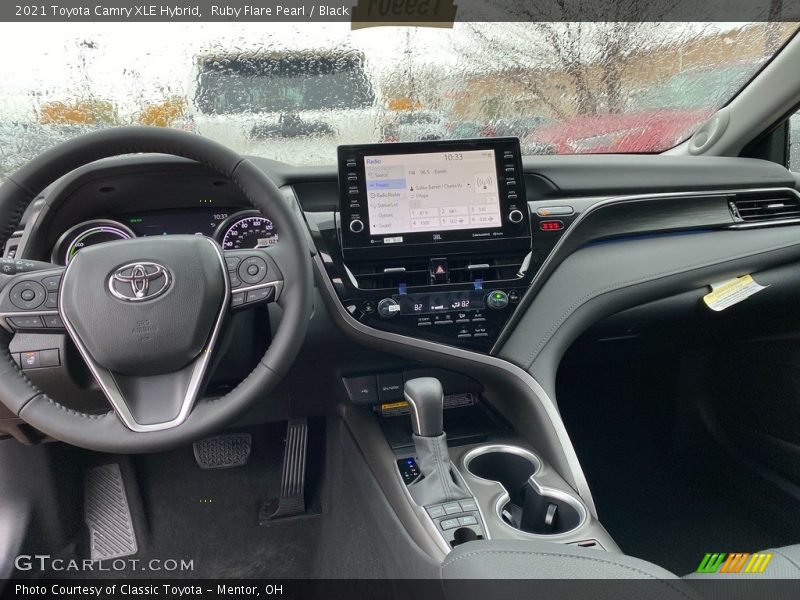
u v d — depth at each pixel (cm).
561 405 185
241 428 163
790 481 157
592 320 139
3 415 113
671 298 153
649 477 175
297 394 139
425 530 100
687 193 149
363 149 129
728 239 150
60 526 150
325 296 129
